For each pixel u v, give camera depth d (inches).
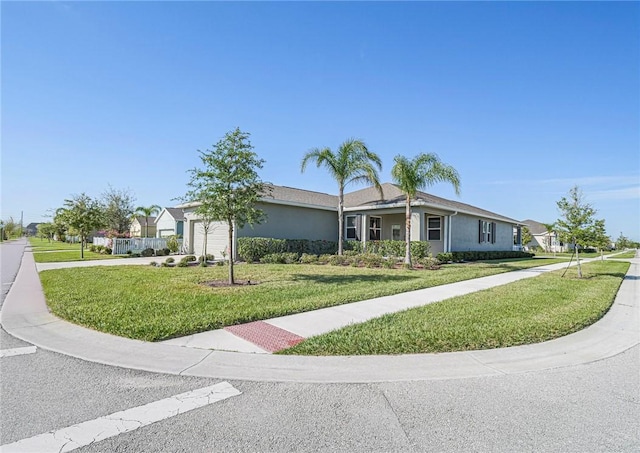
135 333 192.2
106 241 1178.0
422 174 580.4
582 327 220.5
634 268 713.6
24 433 98.0
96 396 122.1
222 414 110.6
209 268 544.7
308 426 103.9
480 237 936.9
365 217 800.3
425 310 255.0
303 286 354.0
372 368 150.3
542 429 103.1
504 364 156.9
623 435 100.1
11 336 191.8
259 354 166.1
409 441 96.3
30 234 4158.5
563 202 498.0
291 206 778.2
